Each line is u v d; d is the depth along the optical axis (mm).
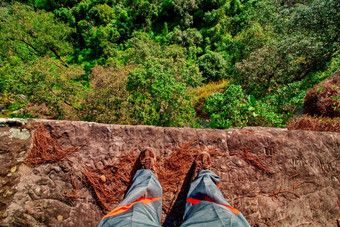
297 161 2281
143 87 5855
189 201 1672
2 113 9336
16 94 8383
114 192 2072
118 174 2115
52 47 19266
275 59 7352
